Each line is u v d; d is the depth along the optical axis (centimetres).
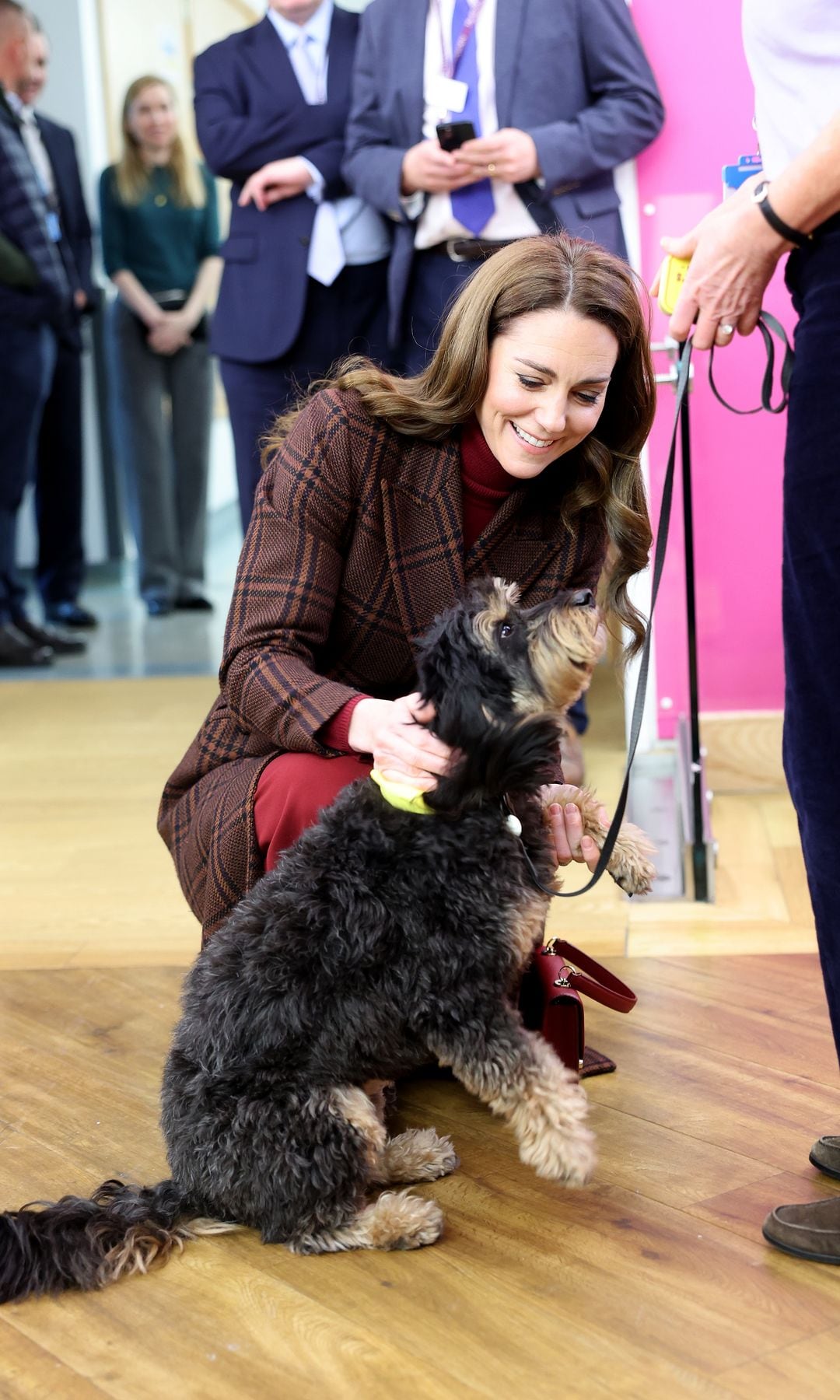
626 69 345
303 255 405
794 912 292
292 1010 172
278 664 205
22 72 591
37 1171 199
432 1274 171
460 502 209
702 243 173
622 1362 153
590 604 178
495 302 192
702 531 376
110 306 749
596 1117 210
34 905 312
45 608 671
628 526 214
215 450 947
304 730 199
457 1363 154
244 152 406
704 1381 150
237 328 416
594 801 205
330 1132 171
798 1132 204
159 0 813
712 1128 206
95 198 775
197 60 422
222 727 228
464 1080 170
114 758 435
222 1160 173
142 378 677
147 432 684
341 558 212
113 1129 212
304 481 208
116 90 798
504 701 171
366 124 374
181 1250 178
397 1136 200
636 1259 173
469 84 354
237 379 421
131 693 525
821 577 162
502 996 173
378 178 359
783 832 343
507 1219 184
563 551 215
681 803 351
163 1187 183
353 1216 176
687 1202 187
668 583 382
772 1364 152
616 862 201
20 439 581
